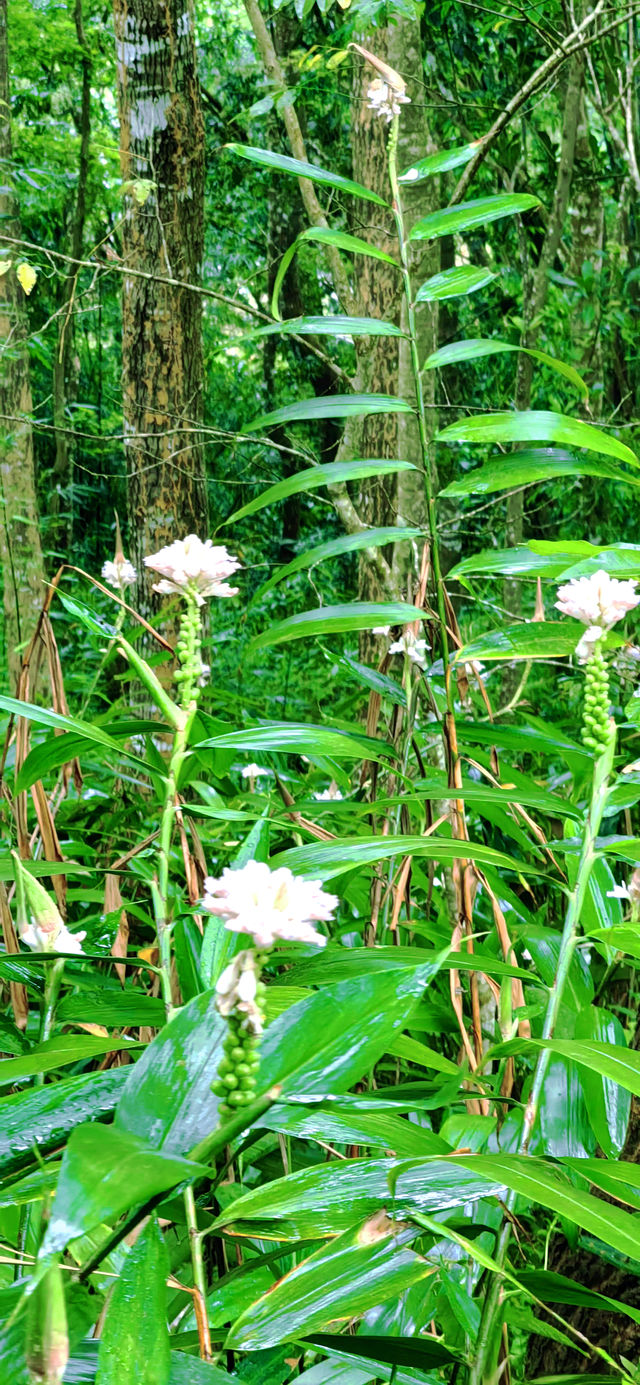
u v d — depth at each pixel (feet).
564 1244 5.23
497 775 5.87
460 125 21.54
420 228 4.91
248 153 4.80
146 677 4.01
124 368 15.23
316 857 3.59
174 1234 4.19
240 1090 2.31
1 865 4.54
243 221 35.06
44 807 4.93
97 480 38.42
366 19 10.87
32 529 21.99
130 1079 2.51
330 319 4.83
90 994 3.92
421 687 5.81
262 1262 3.39
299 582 30.09
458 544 22.38
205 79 35.68
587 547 4.47
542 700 15.29
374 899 5.76
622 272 19.52
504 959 4.69
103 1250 2.52
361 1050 2.36
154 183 13.38
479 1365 3.34
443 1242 3.96
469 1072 4.06
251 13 13.52
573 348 19.33
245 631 26.53
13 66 34.60
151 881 3.86
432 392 11.71
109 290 36.47
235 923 2.22
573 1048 3.13
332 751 4.04
